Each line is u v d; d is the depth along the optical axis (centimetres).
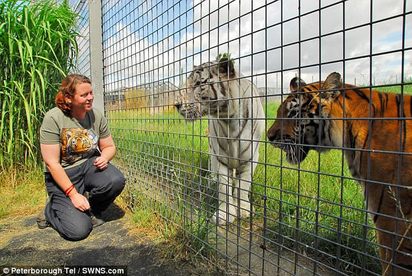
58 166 291
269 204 377
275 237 318
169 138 338
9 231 361
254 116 412
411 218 201
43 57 512
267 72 192
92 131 325
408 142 206
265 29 189
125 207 423
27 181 510
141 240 325
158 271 268
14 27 514
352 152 243
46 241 332
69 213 288
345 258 280
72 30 607
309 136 270
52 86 545
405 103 215
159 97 333
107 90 492
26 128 531
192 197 303
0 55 510
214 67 383
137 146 406
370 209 221
